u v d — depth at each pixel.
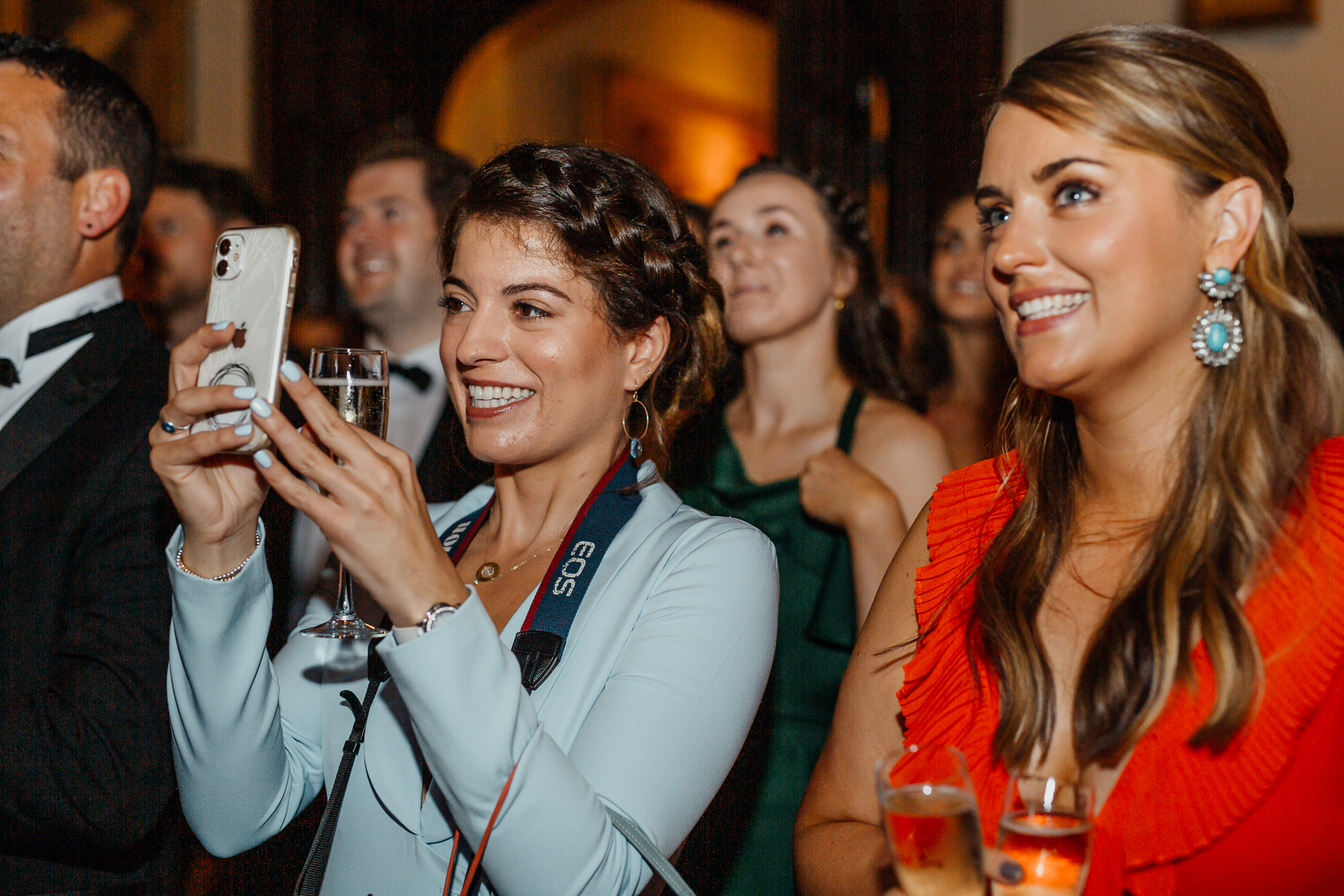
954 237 3.71
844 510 2.37
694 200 3.02
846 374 2.83
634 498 1.58
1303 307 1.23
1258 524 1.21
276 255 1.25
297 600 2.29
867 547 2.34
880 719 1.47
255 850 1.86
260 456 1.21
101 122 2.09
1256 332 1.25
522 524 1.65
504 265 1.49
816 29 4.75
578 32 9.34
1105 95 1.18
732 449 2.68
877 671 1.49
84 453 1.82
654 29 9.72
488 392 1.53
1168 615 1.21
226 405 1.20
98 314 2.01
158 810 1.69
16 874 1.71
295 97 5.93
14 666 1.70
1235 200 1.21
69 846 1.68
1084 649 1.31
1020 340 1.26
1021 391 1.47
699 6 9.89
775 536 2.52
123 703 1.66
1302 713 1.18
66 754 1.63
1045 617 1.36
